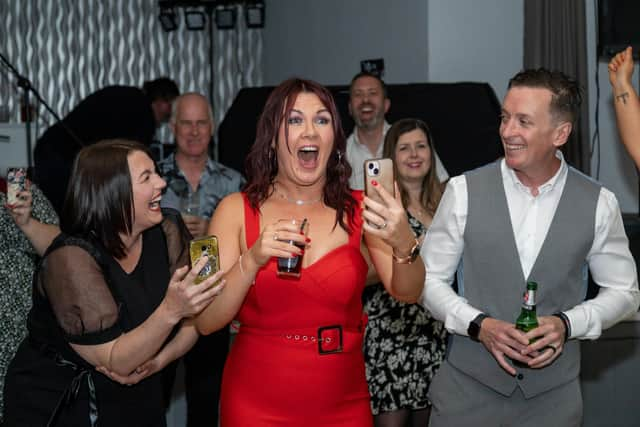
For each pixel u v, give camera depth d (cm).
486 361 188
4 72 778
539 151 177
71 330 161
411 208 296
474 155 453
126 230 170
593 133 464
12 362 175
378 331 269
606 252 187
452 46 523
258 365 172
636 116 195
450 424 193
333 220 176
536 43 478
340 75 650
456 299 188
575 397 188
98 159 169
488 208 187
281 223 155
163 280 180
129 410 175
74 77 797
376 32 589
